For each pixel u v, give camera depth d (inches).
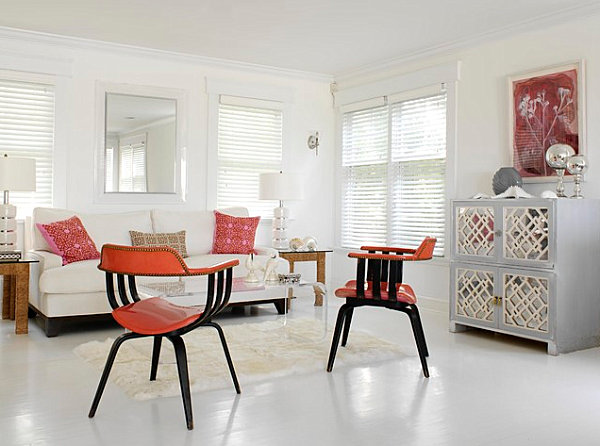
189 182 236.5
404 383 127.6
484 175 199.3
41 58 206.1
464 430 100.7
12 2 172.7
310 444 94.0
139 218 215.5
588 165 168.2
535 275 159.6
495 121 195.5
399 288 146.4
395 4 170.9
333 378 131.0
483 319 173.5
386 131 242.1
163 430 99.4
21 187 184.7
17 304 172.1
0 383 124.8
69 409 109.2
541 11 174.6
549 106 177.9
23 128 204.7
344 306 138.7
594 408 112.7
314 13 180.2
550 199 155.9
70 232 188.2
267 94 252.4
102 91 217.9
